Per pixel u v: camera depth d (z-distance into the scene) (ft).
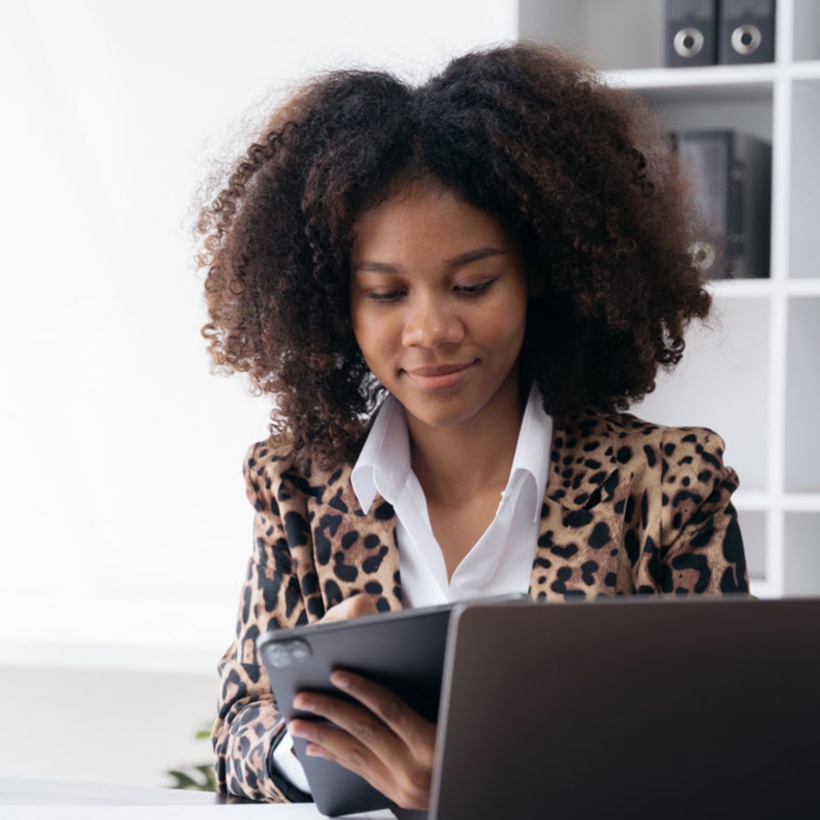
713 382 10.25
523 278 4.74
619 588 4.80
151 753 11.54
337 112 4.91
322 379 5.18
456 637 2.90
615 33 10.19
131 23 11.11
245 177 5.16
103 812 4.08
